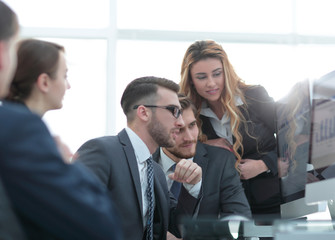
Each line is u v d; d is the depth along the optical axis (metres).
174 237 2.31
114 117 4.14
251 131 2.83
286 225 1.10
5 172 0.81
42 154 0.83
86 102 4.13
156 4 4.32
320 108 1.58
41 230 0.85
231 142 2.83
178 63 4.29
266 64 4.31
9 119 0.83
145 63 4.27
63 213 0.83
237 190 2.67
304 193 1.68
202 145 2.78
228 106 2.83
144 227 1.90
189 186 2.20
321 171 1.54
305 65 4.31
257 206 2.78
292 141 1.80
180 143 2.57
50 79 1.43
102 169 1.83
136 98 2.04
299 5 4.41
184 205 2.18
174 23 4.32
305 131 1.69
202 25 4.34
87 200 0.85
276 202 2.77
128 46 4.28
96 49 4.26
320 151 1.56
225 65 2.88
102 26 4.28
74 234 0.84
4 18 0.90
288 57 4.33
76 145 4.06
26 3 4.25
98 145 1.88
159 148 2.63
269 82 4.30
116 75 4.21
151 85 2.05
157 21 4.32
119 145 1.93
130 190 1.86
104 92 4.18
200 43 2.92
